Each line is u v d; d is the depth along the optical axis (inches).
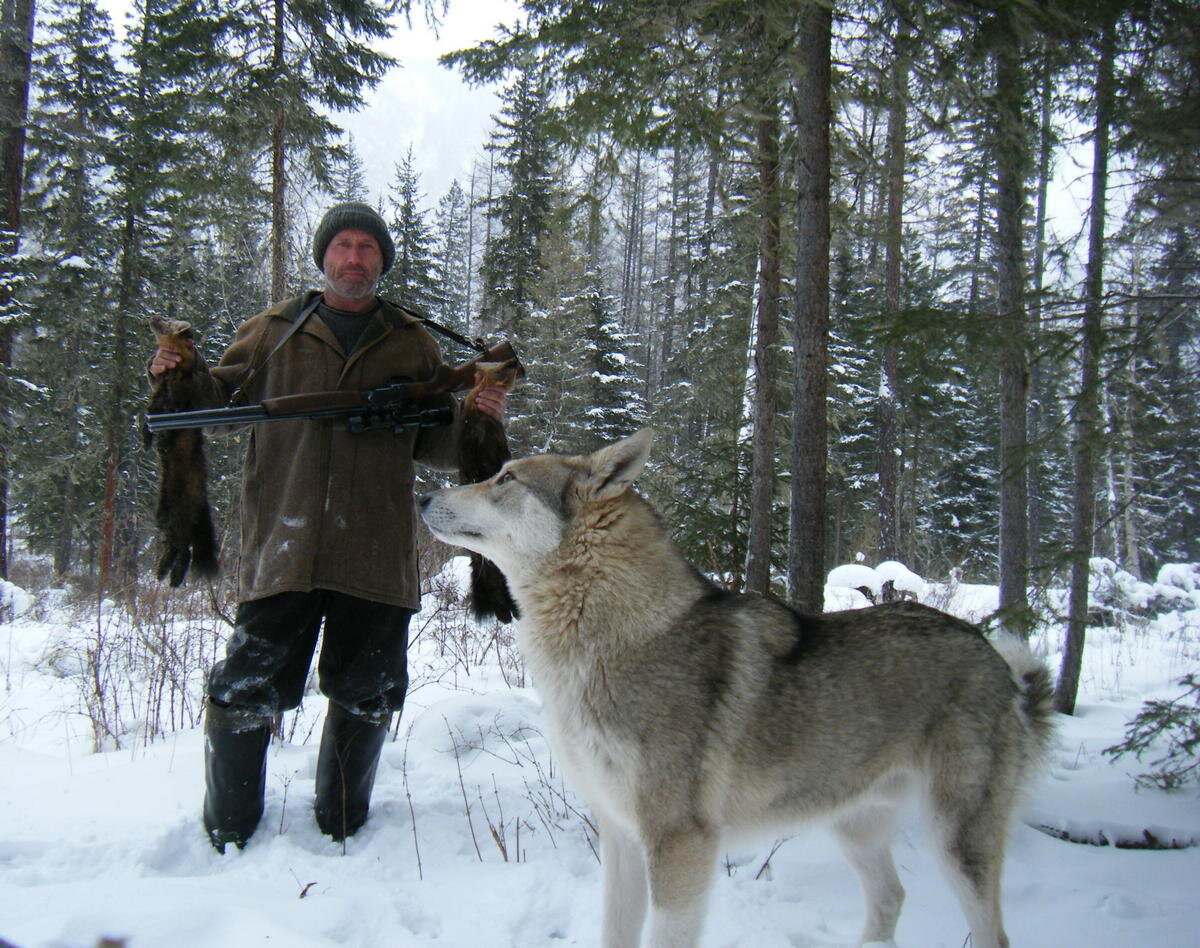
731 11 202.1
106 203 617.0
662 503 318.7
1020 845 159.6
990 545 946.7
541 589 119.6
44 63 611.5
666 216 1289.4
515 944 117.6
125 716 223.9
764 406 282.2
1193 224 179.0
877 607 131.0
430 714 209.3
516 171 836.6
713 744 111.9
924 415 582.6
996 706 123.6
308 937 103.5
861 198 270.4
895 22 207.2
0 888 118.3
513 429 869.8
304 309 153.2
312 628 147.6
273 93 391.2
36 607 450.3
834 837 129.6
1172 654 396.8
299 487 141.6
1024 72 202.1
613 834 117.5
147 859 133.1
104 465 669.3
